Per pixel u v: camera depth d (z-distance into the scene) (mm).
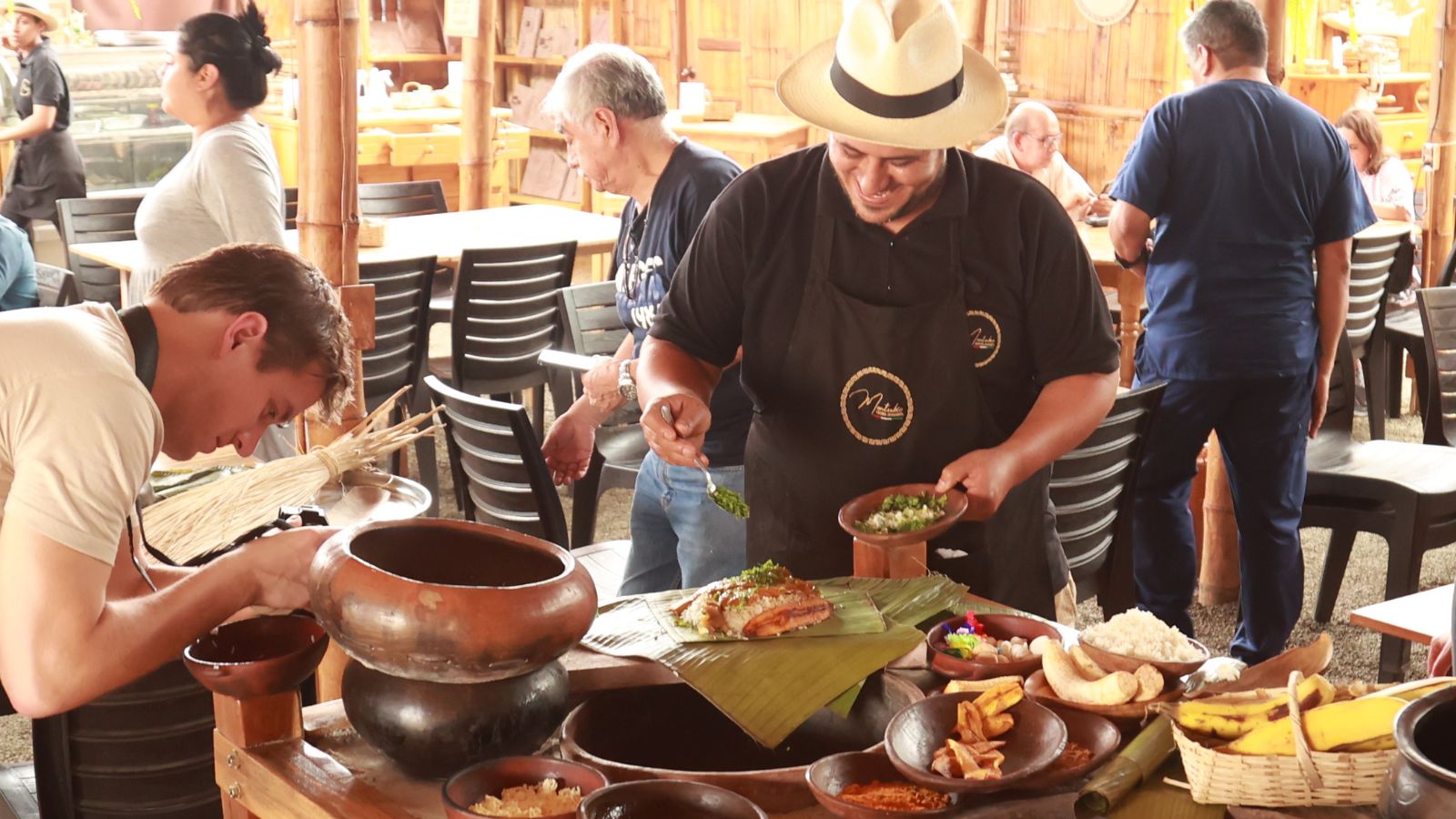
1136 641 1644
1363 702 1395
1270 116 3734
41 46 7695
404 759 1477
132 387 1511
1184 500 3982
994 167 2205
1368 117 6504
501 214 6516
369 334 2992
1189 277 3795
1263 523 3910
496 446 3182
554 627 1453
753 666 1675
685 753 1739
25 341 1484
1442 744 1260
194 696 2318
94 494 1465
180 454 1696
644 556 3025
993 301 2176
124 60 8531
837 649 1713
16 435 1457
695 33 9594
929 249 2164
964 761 1400
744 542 2785
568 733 1565
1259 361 3771
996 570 2273
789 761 1727
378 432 1972
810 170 2244
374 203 6844
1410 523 3959
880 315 2166
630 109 2838
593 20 9961
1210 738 1443
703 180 2793
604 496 5707
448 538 1631
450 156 8531
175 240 3922
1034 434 2123
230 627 1638
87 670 1461
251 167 3902
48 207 7852
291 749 1587
